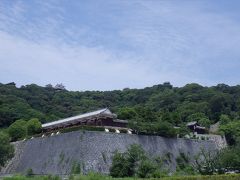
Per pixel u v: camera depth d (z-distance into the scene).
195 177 53.03
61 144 73.50
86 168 66.38
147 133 79.19
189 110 131.00
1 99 128.25
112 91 172.12
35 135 84.12
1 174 83.69
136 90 171.38
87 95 164.62
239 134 104.00
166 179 52.50
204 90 151.12
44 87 170.50
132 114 88.50
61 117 133.12
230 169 68.62
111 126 82.00
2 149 76.00
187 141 84.56
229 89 161.38
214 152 85.69
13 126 94.56
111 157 70.56
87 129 70.94
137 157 64.75
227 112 132.62
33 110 124.62
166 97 148.88
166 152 79.06
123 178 56.34
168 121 87.94
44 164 74.81
